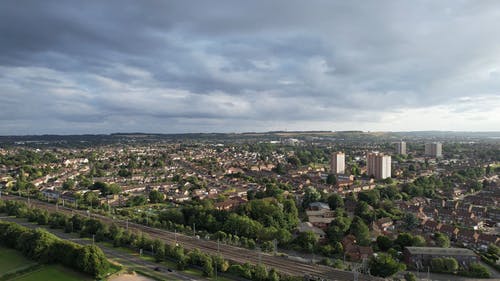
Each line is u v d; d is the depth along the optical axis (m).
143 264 190.50
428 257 192.62
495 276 181.25
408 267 190.50
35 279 169.38
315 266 188.38
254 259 197.88
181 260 184.38
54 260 188.25
